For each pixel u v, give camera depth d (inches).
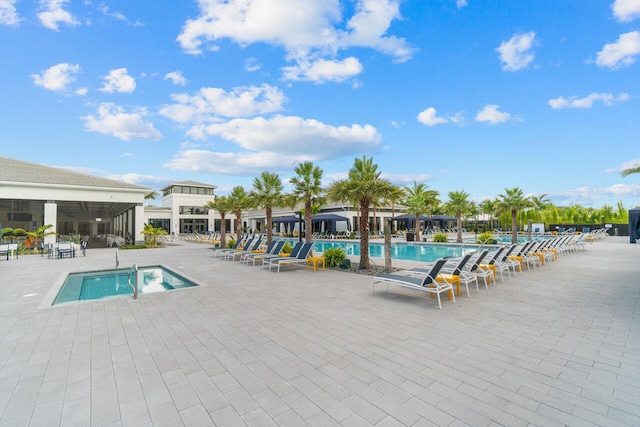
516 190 868.6
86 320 204.1
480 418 96.1
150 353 150.3
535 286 298.8
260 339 167.3
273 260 424.5
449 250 794.2
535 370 128.3
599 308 221.8
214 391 114.7
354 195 406.6
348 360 139.7
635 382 117.8
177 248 877.8
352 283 328.5
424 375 124.8
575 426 92.0
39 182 810.2
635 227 810.2
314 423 94.7
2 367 136.1
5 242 780.6
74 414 101.1
